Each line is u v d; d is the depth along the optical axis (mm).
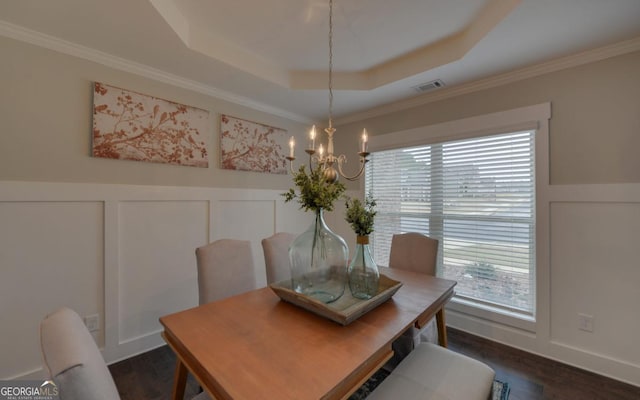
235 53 2266
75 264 1980
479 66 2242
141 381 1950
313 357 1027
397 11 1816
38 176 1840
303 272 1555
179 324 1285
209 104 2705
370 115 3393
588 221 2062
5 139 1732
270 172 3236
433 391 1146
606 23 1701
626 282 1927
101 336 2092
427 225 2988
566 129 2141
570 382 1933
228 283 1878
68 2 1520
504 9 1652
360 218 1582
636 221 1894
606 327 1994
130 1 1521
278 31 2049
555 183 2189
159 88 2369
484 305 2586
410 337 1860
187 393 1833
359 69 2656
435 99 2844
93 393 709
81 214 2006
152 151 2324
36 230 1839
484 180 2604
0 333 1729
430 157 2973
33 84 1818
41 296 1856
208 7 1782
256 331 1219
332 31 2043
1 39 1711
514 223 2439
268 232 3219
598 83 2020
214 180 2744
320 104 3139
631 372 1902
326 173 1563
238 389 861
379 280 1765
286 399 824
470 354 2285
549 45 1945
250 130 3039
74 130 1972
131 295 2230
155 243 2357
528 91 2312
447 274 2840
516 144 2424
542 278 2242
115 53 2059
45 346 760
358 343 1124
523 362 2168
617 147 1952
